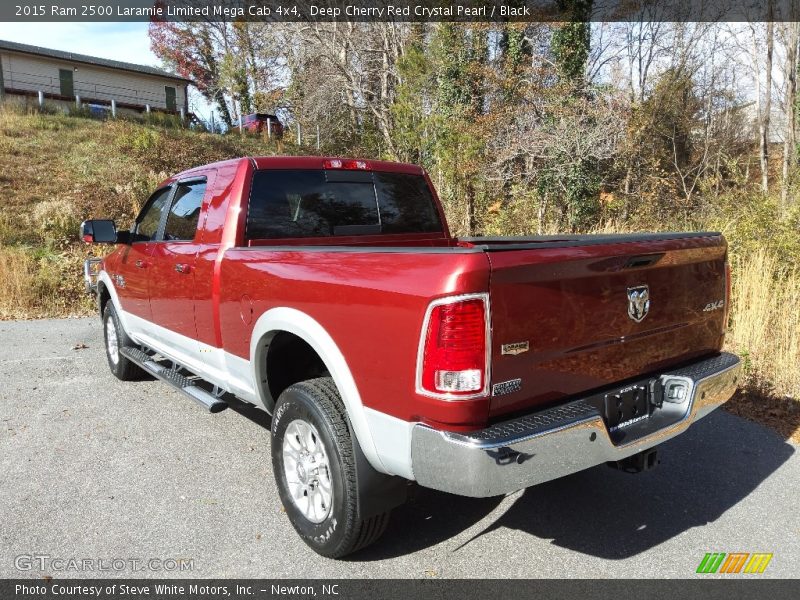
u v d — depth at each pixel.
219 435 4.54
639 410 2.93
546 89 15.12
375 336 2.51
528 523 3.31
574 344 2.55
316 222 3.92
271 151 27.92
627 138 15.12
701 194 15.11
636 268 2.77
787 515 3.37
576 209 14.66
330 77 27.20
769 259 7.00
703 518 3.34
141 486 3.73
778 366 5.61
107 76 36.94
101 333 8.27
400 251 2.48
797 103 18.31
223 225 3.68
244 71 41.00
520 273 2.32
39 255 12.28
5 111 24.52
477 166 14.79
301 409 2.93
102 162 19.92
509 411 2.41
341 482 2.72
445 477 2.29
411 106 18.08
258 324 3.23
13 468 3.98
